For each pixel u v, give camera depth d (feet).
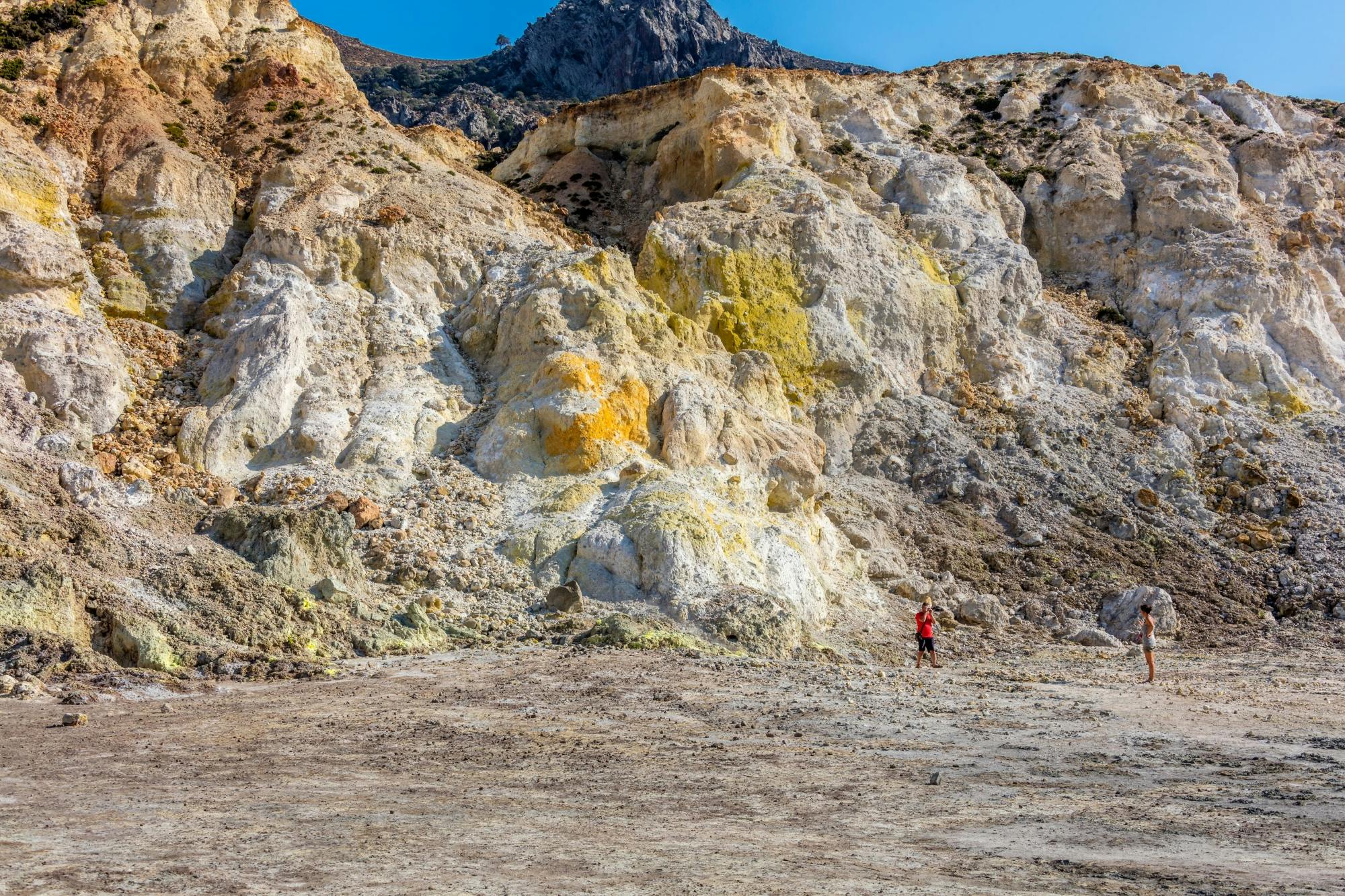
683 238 109.70
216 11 130.62
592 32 380.58
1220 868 20.49
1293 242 133.39
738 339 103.76
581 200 138.51
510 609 67.21
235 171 111.75
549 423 82.79
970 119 153.48
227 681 49.90
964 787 29.32
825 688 49.37
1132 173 141.18
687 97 143.64
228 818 24.73
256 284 95.50
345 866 20.49
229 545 65.26
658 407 87.71
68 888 18.75
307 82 126.52
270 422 83.25
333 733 37.47
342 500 74.23
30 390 79.71
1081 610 87.15
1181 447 107.45
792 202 116.57
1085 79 156.66
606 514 74.79
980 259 124.36
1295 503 100.42
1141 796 28.22
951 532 95.25
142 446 78.84
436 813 25.54
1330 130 159.84
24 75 110.73
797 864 20.86
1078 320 125.80
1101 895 18.43
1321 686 56.80
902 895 18.53
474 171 126.21
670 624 65.92
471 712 42.42
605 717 41.60
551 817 25.30
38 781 28.96
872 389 107.24
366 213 105.70
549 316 91.97
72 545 58.59
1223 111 159.53
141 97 113.50
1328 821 25.05
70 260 89.04
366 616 62.03
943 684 53.06
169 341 91.50
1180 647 80.59
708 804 26.96
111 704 43.29
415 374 91.30
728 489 82.58
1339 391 119.75
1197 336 118.83
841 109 143.02
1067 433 108.58
